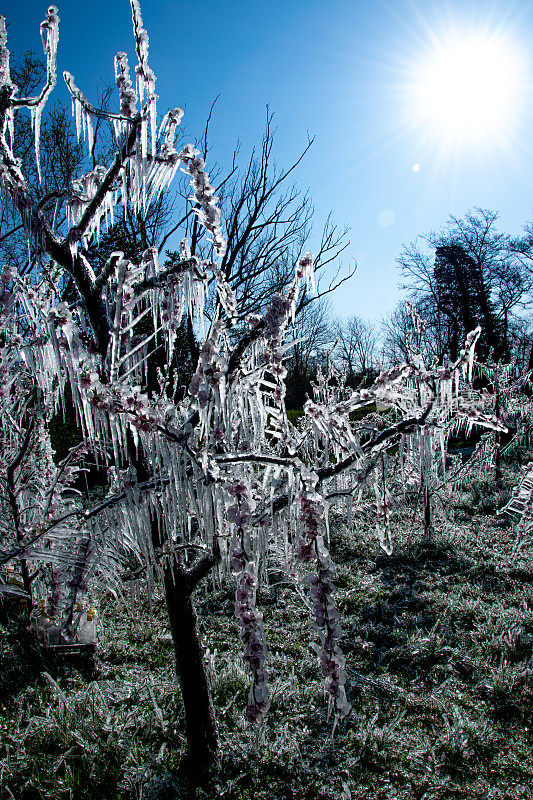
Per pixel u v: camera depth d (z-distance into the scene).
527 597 5.70
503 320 27.27
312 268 2.51
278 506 2.28
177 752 3.31
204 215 2.59
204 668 3.15
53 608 3.65
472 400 2.24
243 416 2.53
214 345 2.00
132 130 2.52
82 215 2.67
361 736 3.42
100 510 2.16
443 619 5.24
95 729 3.43
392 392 2.29
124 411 1.84
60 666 4.30
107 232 6.25
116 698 3.87
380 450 2.37
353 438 2.22
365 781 3.07
